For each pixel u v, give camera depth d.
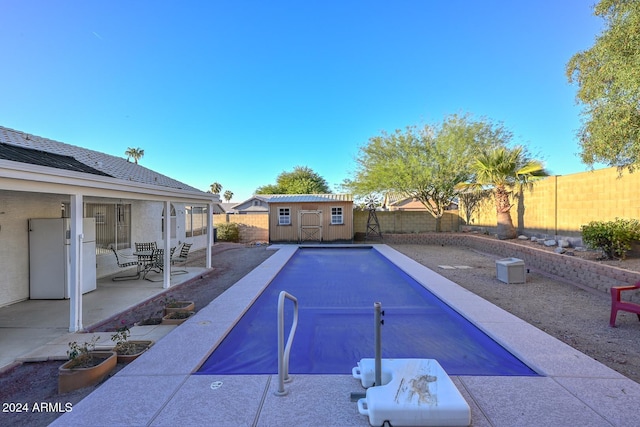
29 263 7.21
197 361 3.81
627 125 5.44
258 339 4.95
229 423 2.64
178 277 9.50
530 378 3.35
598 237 8.07
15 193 6.93
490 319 5.18
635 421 2.62
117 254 10.14
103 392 3.13
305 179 49.12
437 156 17.47
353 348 4.54
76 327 5.25
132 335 4.93
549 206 12.02
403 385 2.77
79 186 5.35
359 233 20.14
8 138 7.26
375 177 18.62
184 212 15.08
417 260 12.33
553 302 6.64
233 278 9.66
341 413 2.76
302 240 19.41
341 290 8.12
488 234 16.36
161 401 2.97
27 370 4.12
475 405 2.86
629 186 8.55
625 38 5.34
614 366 3.85
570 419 2.65
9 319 5.83
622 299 6.65
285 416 2.73
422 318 5.90
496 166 13.62
